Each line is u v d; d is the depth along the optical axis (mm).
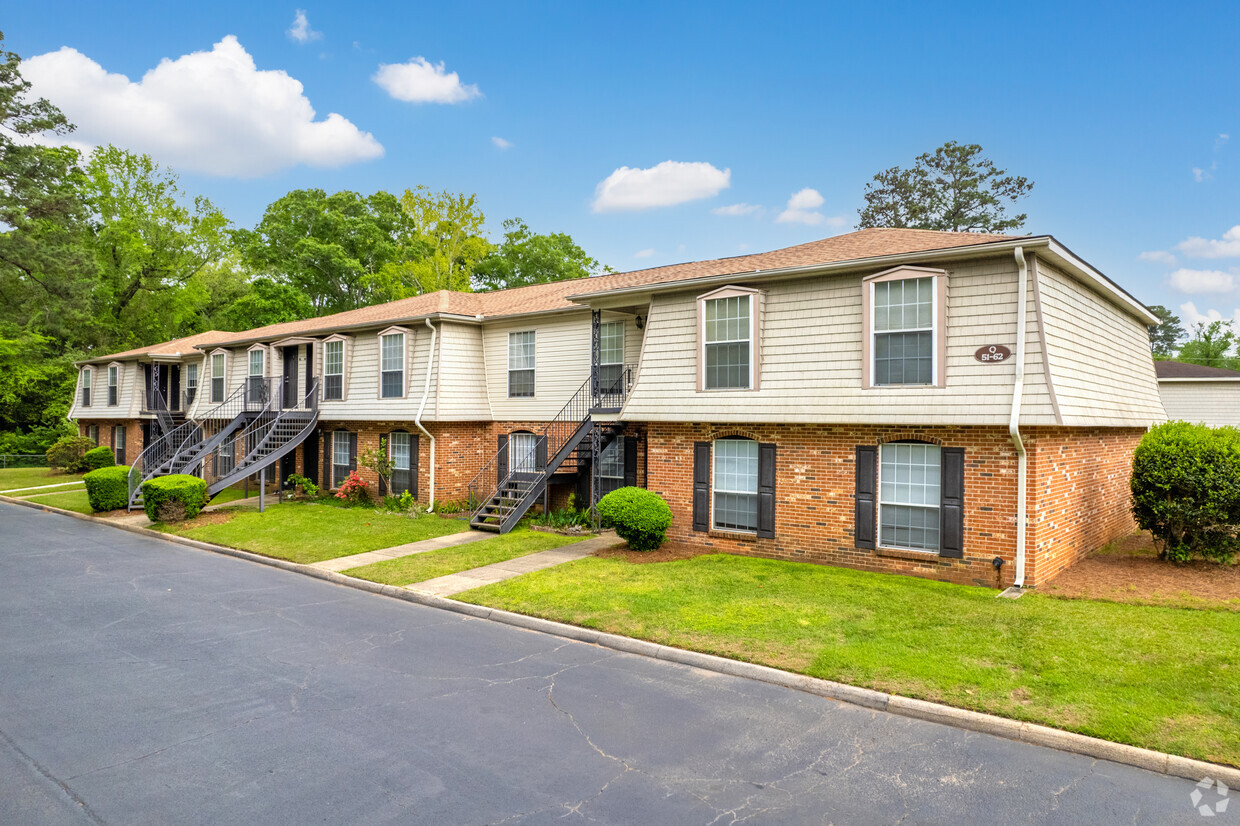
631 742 6023
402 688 7328
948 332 11336
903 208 46781
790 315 13023
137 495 22250
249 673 7809
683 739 6082
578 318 18672
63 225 32844
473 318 20219
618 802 5027
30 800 5066
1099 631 8297
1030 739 6008
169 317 48812
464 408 20312
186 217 50469
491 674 7746
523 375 20047
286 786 5270
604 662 8156
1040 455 10805
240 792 5176
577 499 18250
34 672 7863
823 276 12648
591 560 13102
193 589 12055
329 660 8242
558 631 9320
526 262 50500
